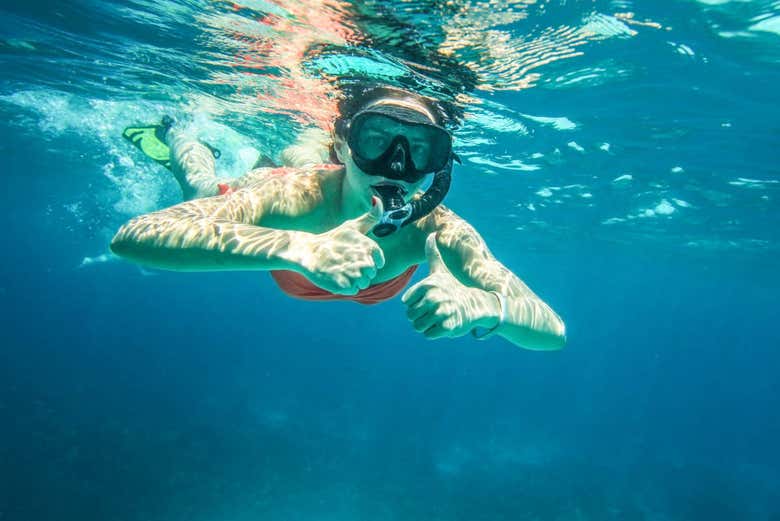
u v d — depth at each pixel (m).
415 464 22.14
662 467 28.56
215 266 2.23
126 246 2.38
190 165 7.60
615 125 11.05
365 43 6.88
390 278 3.79
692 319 89.62
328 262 1.90
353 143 3.01
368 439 24.97
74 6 8.42
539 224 26.38
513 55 7.46
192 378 35.78
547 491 20.98
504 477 22.05
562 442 31.39
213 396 29.84
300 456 20.59
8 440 17.58
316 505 16.64
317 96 9.39
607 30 6.96
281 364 54.59
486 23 6.48
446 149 3.12
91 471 16.30
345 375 50.50
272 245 2.09
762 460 37.25
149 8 7.74
